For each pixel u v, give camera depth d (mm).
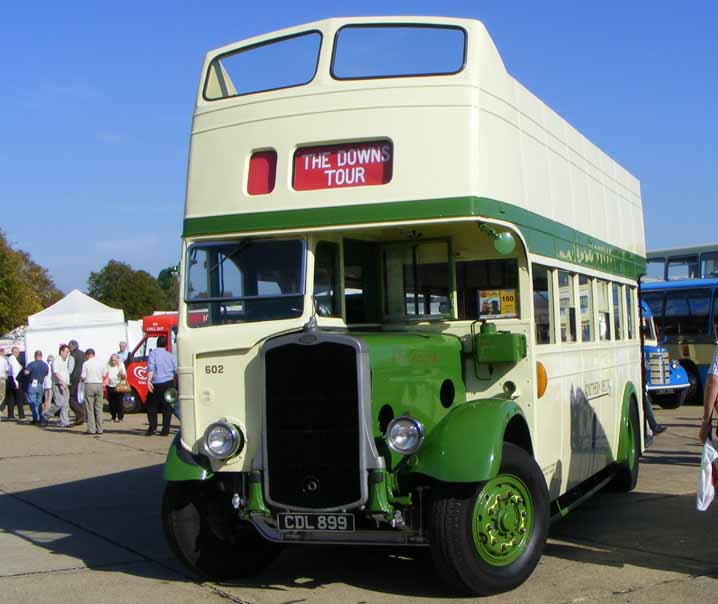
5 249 51812
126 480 12414
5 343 40688
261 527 6223
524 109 7395
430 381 6539
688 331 24672
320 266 6852
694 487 10742
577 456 8211
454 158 6367
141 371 25922
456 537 5934
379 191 6473
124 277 84375
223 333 6699
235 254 6918
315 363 6074
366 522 6297
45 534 8891
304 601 6246
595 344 9125
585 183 9266
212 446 6395
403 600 6180
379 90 6566
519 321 6965
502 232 6711
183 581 6930
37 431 21062
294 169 6746
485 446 5902
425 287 7320
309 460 6082
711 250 25156
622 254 10812
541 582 6527
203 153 7086
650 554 7387
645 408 11703
